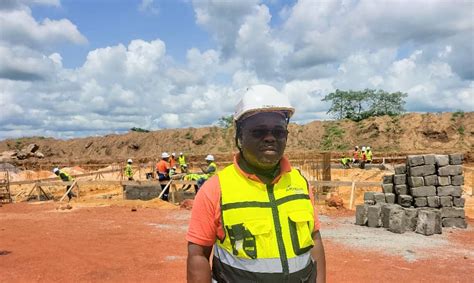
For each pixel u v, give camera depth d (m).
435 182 11.30
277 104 2.14
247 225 2.05
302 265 2.12
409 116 48.47
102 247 9.29
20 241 10.04
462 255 8.25
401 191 11.80
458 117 45.62
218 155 41.91
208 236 2.15
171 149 54.38
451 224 11.08
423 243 9.25
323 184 15.19
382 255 8.27
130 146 56.53
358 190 20.84
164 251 8.86
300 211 2.17
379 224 11.05
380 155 38.91
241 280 2.04
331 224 11.62
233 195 2.11
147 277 7.09
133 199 18.73
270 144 2.12
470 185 20.95
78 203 17.22
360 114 59.69
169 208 15.43
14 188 25.16
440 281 6.63
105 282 6.89
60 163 43.88
